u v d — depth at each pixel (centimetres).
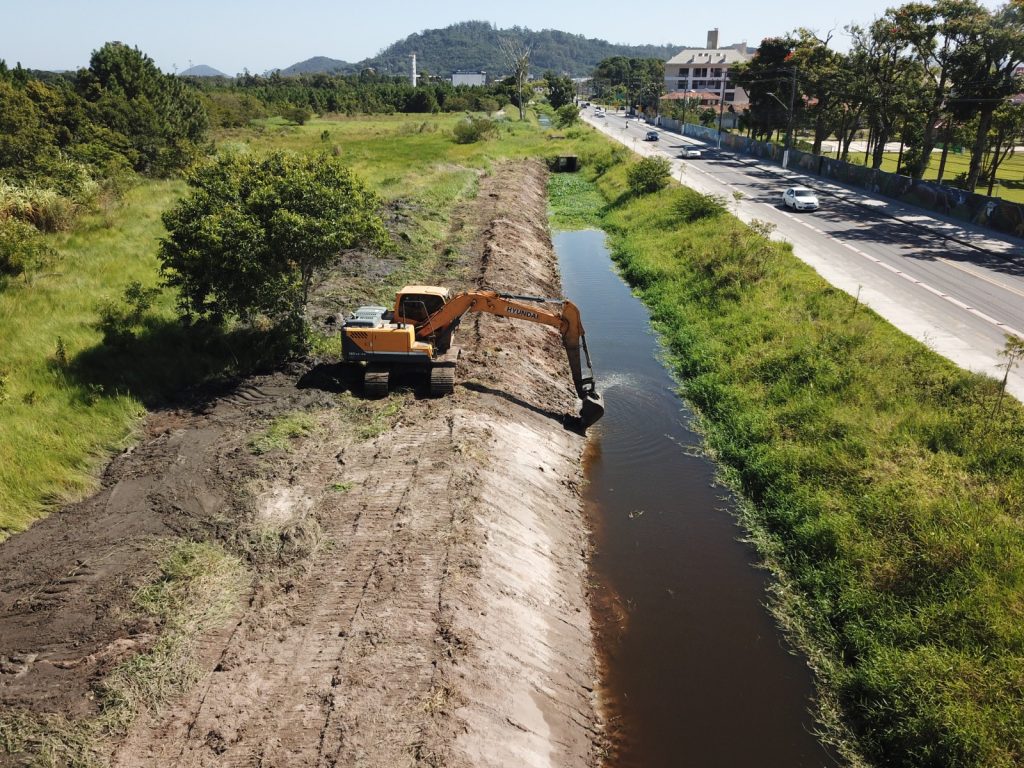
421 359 1769
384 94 12938
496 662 1047
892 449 1593
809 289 2700
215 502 1333
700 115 12169
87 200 3188
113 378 1745
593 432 1962
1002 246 3584
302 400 1753
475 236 3562
